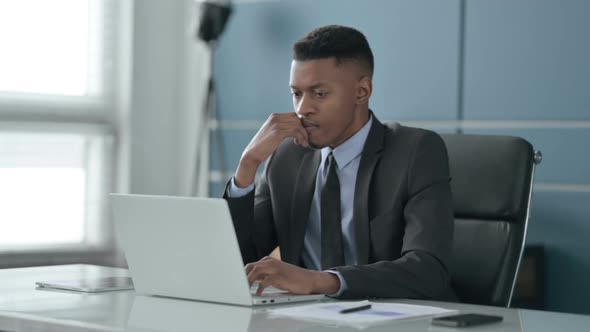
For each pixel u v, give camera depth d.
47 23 4.25
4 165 4.11
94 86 4.42
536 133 3.49
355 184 2.06
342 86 2.05
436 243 1.88
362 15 3.91
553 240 3.46
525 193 2.14
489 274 2.10
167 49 4.57
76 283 1.85
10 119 4.12
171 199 1.61
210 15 4.15
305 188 2.15
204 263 1.60
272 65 4.18
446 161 2.06
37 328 1.42
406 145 2.05
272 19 4.17
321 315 1.44
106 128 4.45
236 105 4.29
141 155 4.48
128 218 1.71
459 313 1.52
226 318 1.43
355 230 2.03
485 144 2.20
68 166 4.33
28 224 4.20
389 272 1.75
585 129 3.38
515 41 3.53
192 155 4.55
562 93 3.42
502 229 2.12
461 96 3.66
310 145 2.09
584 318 1.49
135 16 4.43
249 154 2.06
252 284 1.64
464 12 3.65
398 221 2.00
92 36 4.40
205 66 4.48
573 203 3.41
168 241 1.65
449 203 1.99
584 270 3.39
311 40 2.06
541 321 1.46
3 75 4.12
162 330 1.31
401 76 3.81
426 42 3.74
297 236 2.13
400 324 1.39
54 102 4.28
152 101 4.52
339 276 1.70
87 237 4.40
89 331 1.35
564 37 3.41
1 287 1.83
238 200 2.07
